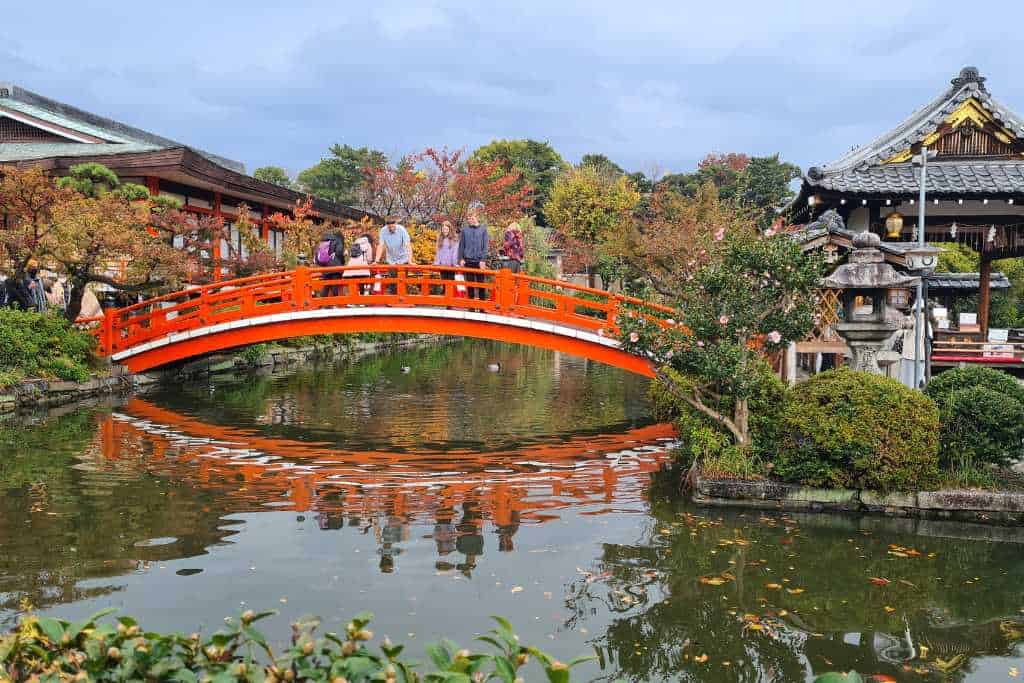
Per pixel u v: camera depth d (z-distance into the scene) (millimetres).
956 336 17188
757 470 8328
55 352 15242
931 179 13711
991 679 4629
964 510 7656
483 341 36656
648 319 9016
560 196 43969
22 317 14703
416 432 12414
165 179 21734
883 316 9570
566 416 14156
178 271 15969
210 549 6582
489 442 11633
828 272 10828
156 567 6129
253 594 5582
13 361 14375
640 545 6887
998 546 6977
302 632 3027
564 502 8266
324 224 28875
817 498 8000
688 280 9047
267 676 2775
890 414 7645
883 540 7109
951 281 22266
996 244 16328
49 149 22922
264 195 25969
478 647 4797
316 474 9430
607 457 10617
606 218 41656
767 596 5801
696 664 4750
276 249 30141
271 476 9289
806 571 6316
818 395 8023
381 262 16531
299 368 22594
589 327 13984
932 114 14453
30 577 5879
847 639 5137
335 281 15367
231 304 22406
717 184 53438
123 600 5434
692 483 8750
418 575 6027
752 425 8891
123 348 16641
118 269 19031
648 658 4797
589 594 5742
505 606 5469
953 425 8086
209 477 9203
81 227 14375
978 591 5969
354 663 2721
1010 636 5215
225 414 13961
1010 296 27016
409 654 4656
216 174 22438
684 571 6262
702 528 7402
